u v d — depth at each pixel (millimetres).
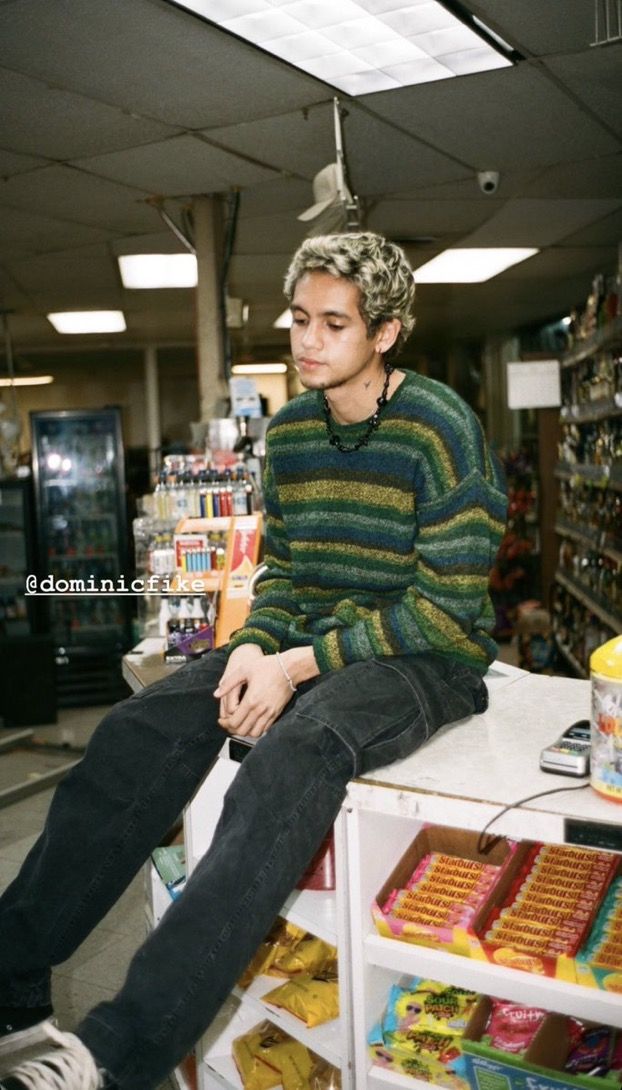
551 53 3291
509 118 3955
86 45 3023
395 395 1573
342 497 1612
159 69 3248
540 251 6801
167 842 2391
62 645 6910
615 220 5898
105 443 7203
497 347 11742
